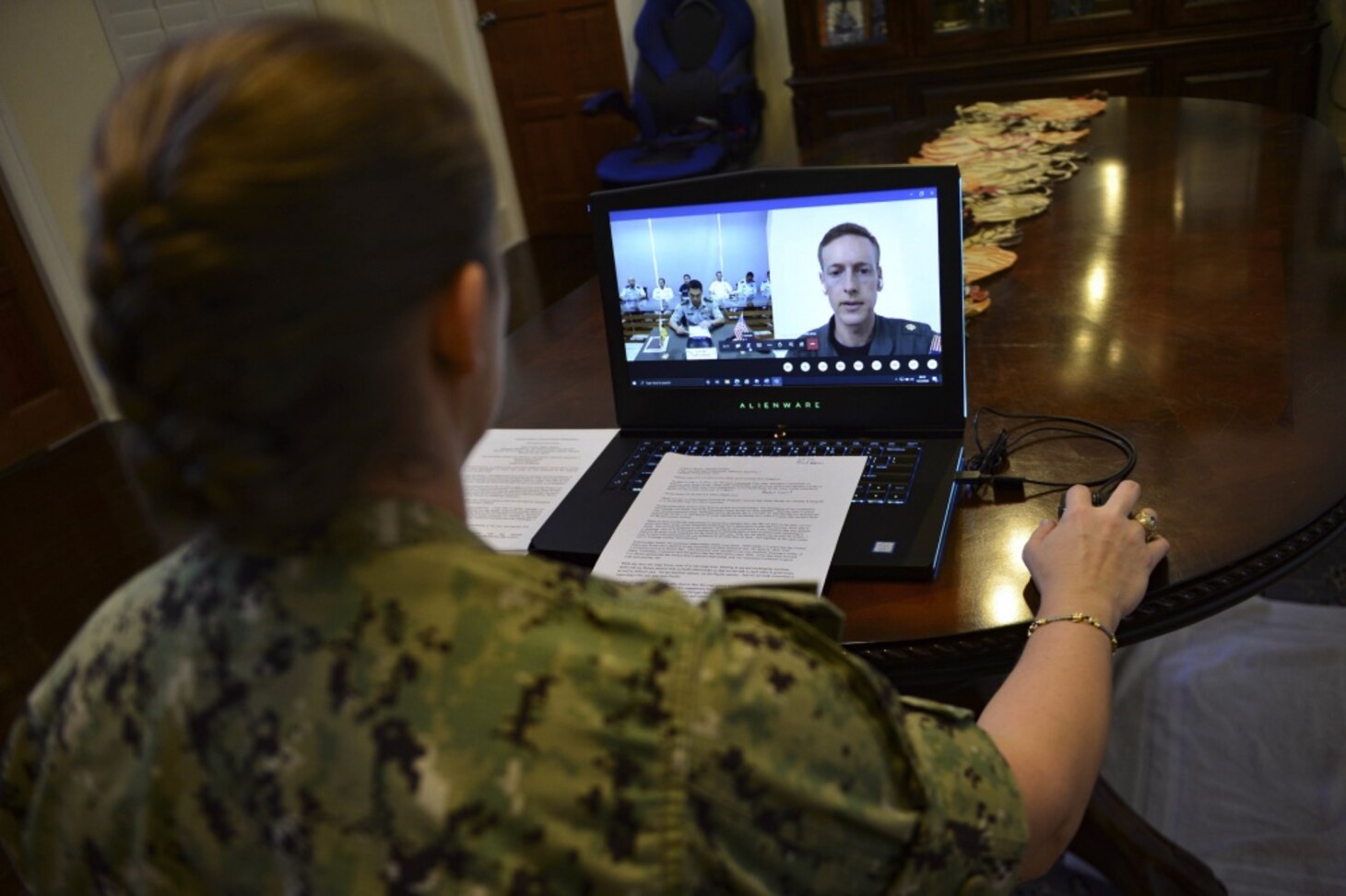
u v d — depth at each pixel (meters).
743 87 4.07
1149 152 2.37
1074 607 0.77
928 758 0.48
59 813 0.47
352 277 0.36
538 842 0.38
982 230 1.98
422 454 0.42
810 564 0.97
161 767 0.42
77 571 2.98
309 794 0.39
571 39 4.84
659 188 1.13
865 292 1.10
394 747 0.39
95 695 0.46
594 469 1.18
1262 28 3.44
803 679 0.43
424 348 0.41
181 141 0.35
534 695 0.40
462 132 0.40
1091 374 1.34
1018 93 3.84
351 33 0.39
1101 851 1.53
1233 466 1.08
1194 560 0.94
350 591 0.41
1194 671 1.97
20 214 3.73
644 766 0.39
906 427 1.14
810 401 1.16
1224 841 1.65
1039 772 0.57
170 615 0.45
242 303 0.35
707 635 0.42
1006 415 1.25
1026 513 1.04
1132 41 3.63
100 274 0.36
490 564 0.43
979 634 0.90
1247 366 1.29
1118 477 1.08
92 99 3.86
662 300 1.18
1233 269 1.64
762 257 1.12
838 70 4.05
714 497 1.08
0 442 3.74
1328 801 1.68
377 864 0.38
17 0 3.59
